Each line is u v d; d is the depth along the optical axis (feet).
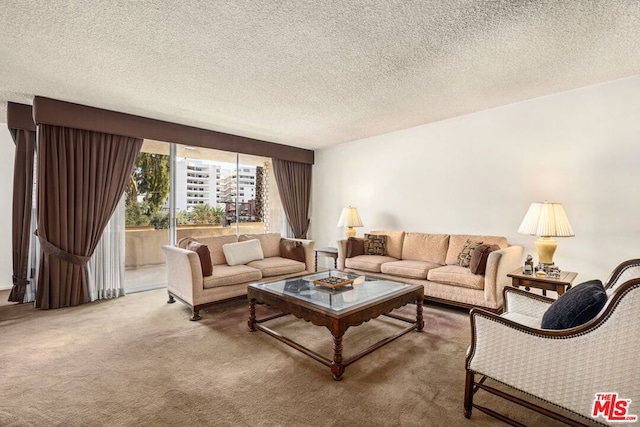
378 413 5.61
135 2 6.10
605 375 4.28
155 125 13.50
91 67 8.82
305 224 20.12
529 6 6.23
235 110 12.45
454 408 5.76
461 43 7.63
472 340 5.57
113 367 7.21
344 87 10.24
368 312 7.50
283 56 8.23
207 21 6.72
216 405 5.82
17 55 8.16
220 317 10.62
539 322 6.16
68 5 6.18
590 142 10.38
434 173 14.38
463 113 13.10
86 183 11.99
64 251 11.51
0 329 9.46
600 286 5.36
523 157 11.80
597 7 6.24
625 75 9.57
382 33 7.19
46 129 11.21
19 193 11.71
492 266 9.96
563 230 9.29
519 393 6.23
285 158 18.67
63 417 5.47
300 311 7.68
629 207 9.73
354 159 17.85
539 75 9.51
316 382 6.61
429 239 13.52
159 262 15.08
